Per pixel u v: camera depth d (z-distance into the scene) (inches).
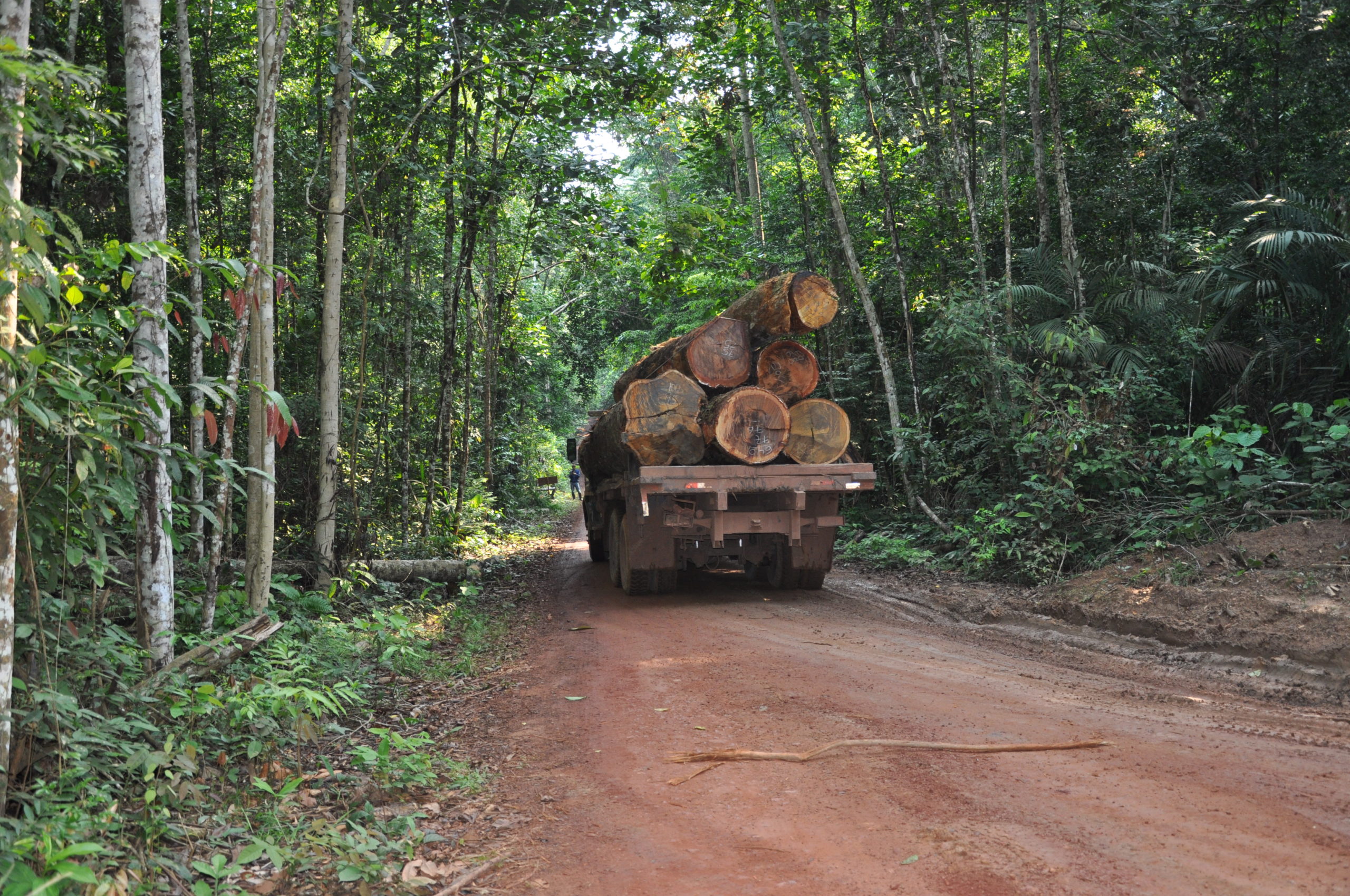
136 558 222.5
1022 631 336.5
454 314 620.1
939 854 141.6
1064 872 132.1
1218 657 264.8
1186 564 329.4
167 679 193.8
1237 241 517.7
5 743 134.4
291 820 169.2
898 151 702.5
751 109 694.5
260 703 199.8
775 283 424.8
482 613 423.8
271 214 296.2
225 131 500.4
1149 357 501.4
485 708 258.7
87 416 160.4
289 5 291.7
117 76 399.9
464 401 844.6
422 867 149.4
